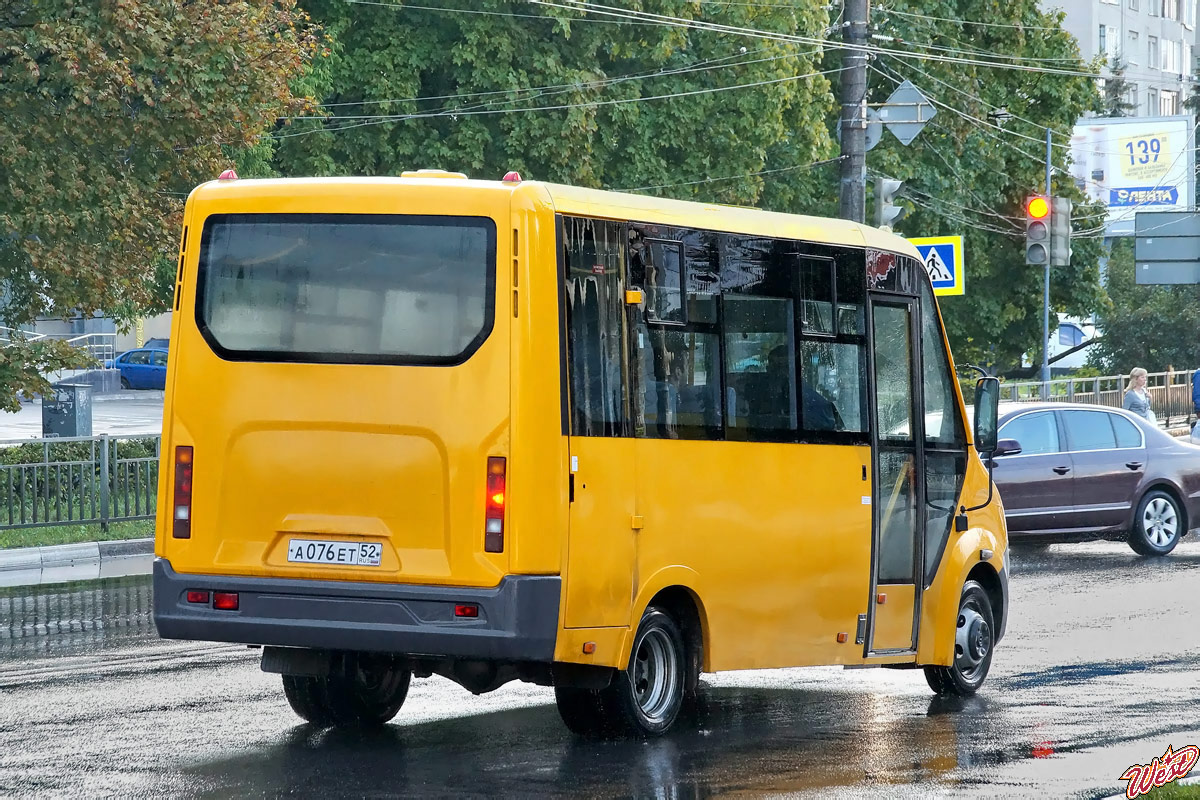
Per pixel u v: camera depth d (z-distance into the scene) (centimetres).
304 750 1237
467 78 5172
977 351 7375
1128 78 15300
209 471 1232
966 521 1622
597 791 1109
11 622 2023
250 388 1225
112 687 1525
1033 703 1535
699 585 1312
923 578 1559
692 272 1317
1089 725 1416
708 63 5638
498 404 1171
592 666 1230
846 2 3616
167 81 3328
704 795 1106
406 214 1206
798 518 1410
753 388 1372
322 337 1216
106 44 3244
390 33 5159
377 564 1188
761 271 1387
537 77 5206
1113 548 3094
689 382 1309
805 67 6025
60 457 2972
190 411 1241
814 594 1429
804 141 6203
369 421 1194
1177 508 2973
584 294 1218
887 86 6781
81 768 1159
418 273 1199
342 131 5169
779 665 1398
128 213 3322
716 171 5706
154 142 3359
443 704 1461
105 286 3341
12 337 3644
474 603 1163
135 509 3075
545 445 1177
